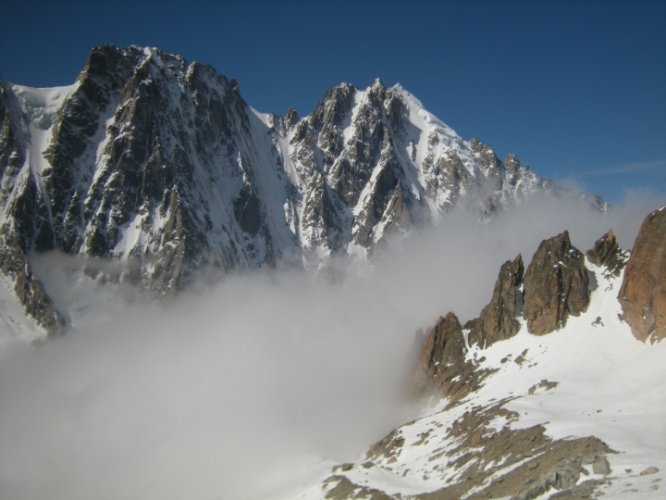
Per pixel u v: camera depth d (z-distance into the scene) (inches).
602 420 3412.9
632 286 4662.9
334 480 4114.2
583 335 4960.6
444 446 4173.2
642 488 2225.6
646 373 4018.2
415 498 3412.9
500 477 3085.6
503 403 4335.6
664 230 4480.8
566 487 2524.6
